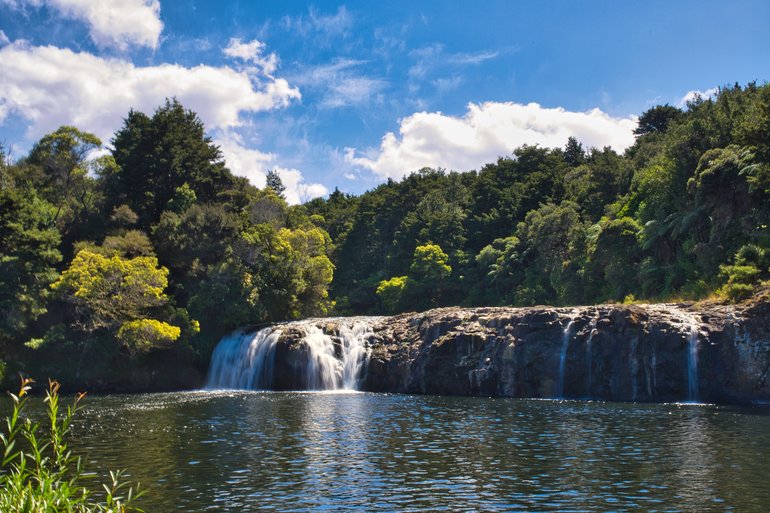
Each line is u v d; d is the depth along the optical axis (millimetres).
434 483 17625
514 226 92000
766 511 14648
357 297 99312
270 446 23281
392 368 49844
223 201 74375
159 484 17641
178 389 54469
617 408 35156
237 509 15289
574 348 42844
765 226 44875
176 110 82000
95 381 52406
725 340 38281
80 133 68500
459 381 46219
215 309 59938
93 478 18281
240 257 64062
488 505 15508
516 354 44500
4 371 49344
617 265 57188
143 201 69000
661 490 16547
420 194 109688
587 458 20641
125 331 49625
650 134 99500
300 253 67875
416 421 30000
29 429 9898
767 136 43188
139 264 51219
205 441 24391
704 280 46688
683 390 39188
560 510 15039
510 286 81438
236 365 56562
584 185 90125
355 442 24031
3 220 50219
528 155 107750
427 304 88688
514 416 31672
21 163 67750
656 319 40844
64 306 53406
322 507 15430
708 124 57406
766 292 38688
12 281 49469
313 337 53906
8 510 9008
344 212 128250
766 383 36844
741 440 23609
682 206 55094
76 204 65500
